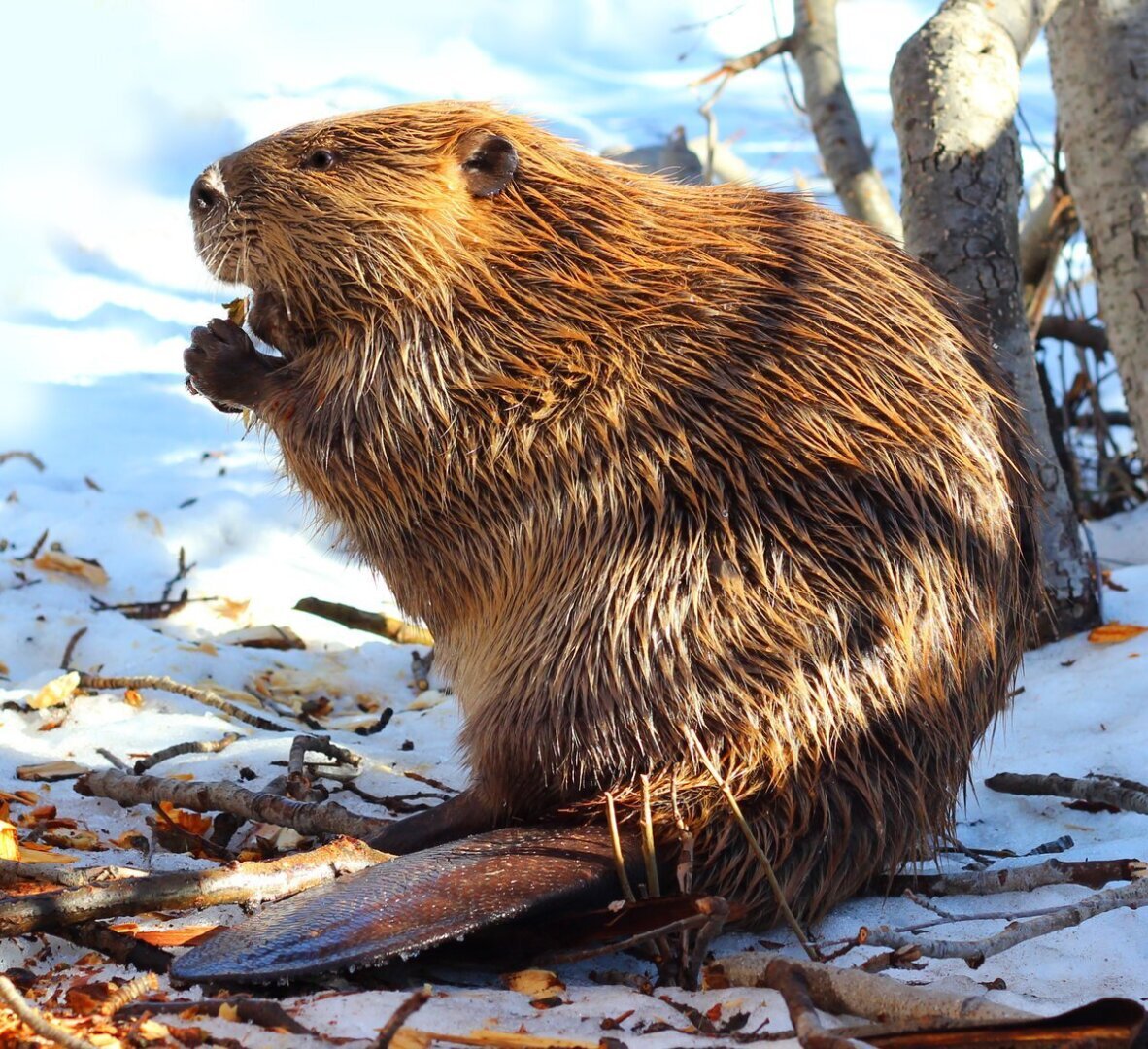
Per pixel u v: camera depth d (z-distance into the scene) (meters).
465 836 3.24
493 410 3.28
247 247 3.53
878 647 3.07
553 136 3.58
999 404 3.46
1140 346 5.65
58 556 5.73
